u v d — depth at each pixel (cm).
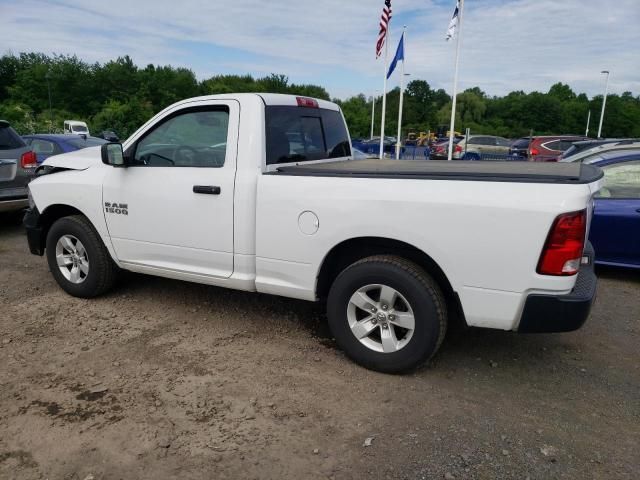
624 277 601
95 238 466
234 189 379
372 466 262
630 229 566
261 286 388
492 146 2586
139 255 441
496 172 334
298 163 422
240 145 381
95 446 274
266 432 289
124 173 434
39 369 354
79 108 8412
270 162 388
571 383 352
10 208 720
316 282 366
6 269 580
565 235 289
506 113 8844
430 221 316
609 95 8544
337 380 347
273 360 374
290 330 427
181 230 410
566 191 289
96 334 411
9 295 495
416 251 342
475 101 8644
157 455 268
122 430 288
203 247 403
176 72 9044
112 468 258
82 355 376
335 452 273
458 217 309
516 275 302
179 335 414
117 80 8438
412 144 4481
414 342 337
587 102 8788
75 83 8406
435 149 2709
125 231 441
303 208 355
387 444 280
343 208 340
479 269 310
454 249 313
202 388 333
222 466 261
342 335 363
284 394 328
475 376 358
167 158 419
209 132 397
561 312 300
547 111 8631
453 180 314
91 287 476
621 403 327
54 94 8325
